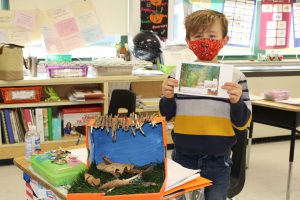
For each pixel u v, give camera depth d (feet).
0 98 11.05
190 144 5.03
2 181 10.02
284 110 9.04
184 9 13.46
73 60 12.29
